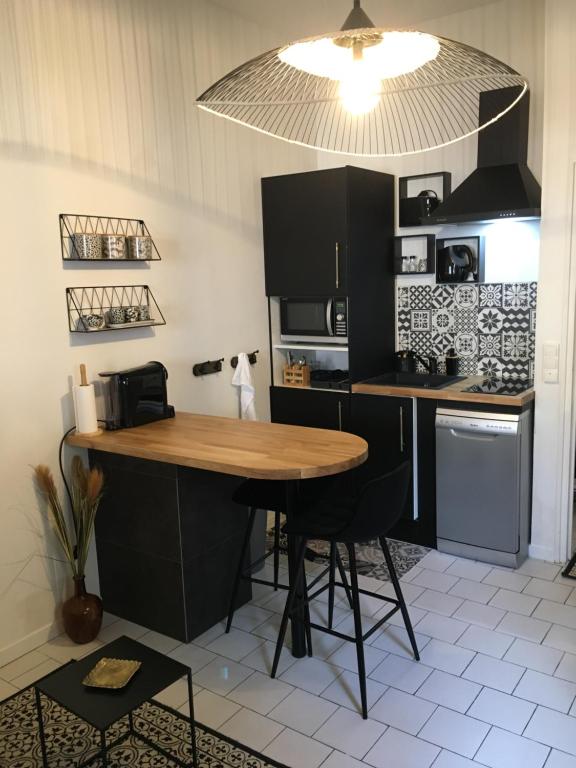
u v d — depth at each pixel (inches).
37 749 91.8
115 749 90.9
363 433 161.5
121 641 87.7
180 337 148.9
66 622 118.3
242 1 149.3
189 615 117.2
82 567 118.1
